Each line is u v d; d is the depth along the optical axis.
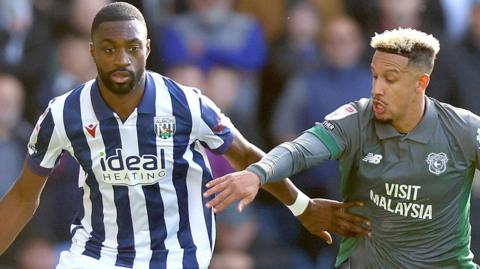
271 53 40.44
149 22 40.09
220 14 40.38
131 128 21.33
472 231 38.00
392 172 21.36
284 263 38.53
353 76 39.09
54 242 36.88
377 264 22.12
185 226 21.92
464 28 41.38
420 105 21.22
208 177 22.06
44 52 38.97
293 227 39.19
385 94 20.98
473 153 21.39
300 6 40.69
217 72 39.41
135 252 21.69
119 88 20.73
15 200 22.31
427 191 21.38
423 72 21.00
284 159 20.80
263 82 40.22
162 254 21.75
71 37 39.12
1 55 38.75
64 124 21.42
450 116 21.42
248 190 20.02
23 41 39.06
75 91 21.69
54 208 36.81
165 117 21.44
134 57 20.70
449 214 21.62
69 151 21.67
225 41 40.16
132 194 21.45
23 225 22.66
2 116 37.47
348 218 22.12
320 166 38.09
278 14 40.78
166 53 39.81
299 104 39.22
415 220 21.55
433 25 41.00
